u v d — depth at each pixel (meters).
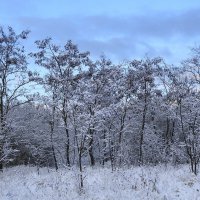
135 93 31.78
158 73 29.72
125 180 17.23
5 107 29.73
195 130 20.39
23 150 37.06
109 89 30.34
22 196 15.27
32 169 31.09
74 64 29.75
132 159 32.75
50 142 30.75
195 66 25.56
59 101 26.00
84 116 16.69
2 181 19.66
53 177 19.38
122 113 31.11
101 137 32.97
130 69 31.41
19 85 28.77
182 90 21.12
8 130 28.45
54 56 29.91
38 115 31.25
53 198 14.62
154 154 32.72
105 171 20.45
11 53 28.23
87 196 14.85
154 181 16.97
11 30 28.08
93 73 30.11
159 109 33.25
